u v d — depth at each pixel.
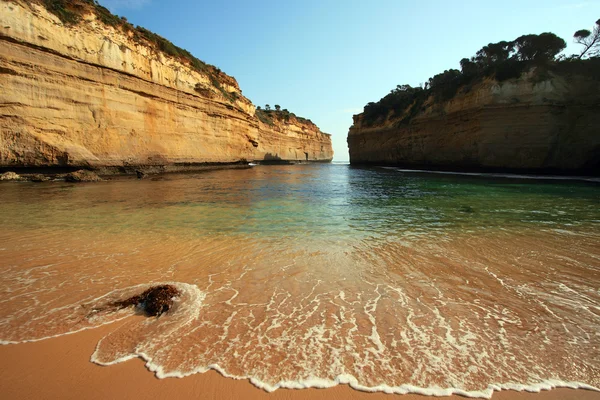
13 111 16.50
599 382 2.64
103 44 20.80
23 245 6.02
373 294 4.18
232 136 38.50
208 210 9.98
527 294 4.25
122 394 2.39
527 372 2.74
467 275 4.87
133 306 3.73
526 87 27.39
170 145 27.12
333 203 12.05
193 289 4.21
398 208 10.91
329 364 2.78
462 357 2.92
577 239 6.95
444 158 36.25
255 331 3.27
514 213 9.98
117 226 7.59
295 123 81.50
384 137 52.97
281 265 5.18
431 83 47.62
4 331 3.18
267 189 16.73
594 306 3.95
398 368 2.75
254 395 2.42
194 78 31.44
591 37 30.48
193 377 2.59
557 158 27.39
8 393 2.38
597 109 26.33
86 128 19.66
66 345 2.98
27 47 16.77
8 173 16.48
